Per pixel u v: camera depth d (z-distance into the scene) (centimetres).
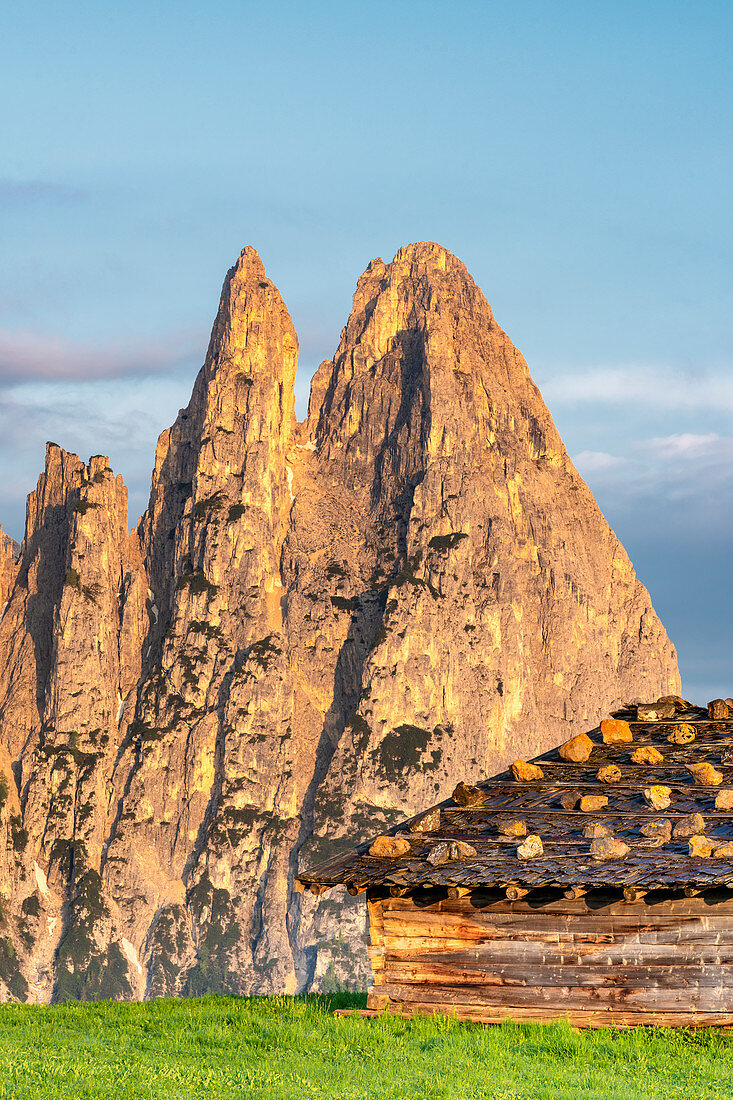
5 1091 5312
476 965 7250
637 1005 6850
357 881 7319
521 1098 5372
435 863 7356
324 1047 6594
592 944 7000
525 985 7112
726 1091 5538
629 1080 5772
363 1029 6944
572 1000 6994
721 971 6712
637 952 6906
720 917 6762
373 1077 5800
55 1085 5450
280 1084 5597
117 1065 6016
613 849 7044
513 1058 6206
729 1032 6625
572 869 6981
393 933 7456
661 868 6800
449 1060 6188
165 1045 6750
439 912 7375
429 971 7344
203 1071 5928
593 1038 6644
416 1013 7312
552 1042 6550
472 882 7031
